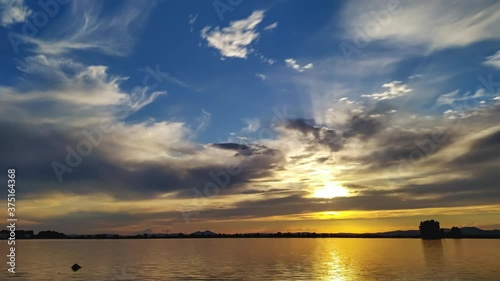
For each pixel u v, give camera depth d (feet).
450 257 315.58
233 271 236.84
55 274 228.43
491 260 281.13
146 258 353.10
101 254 418.10
